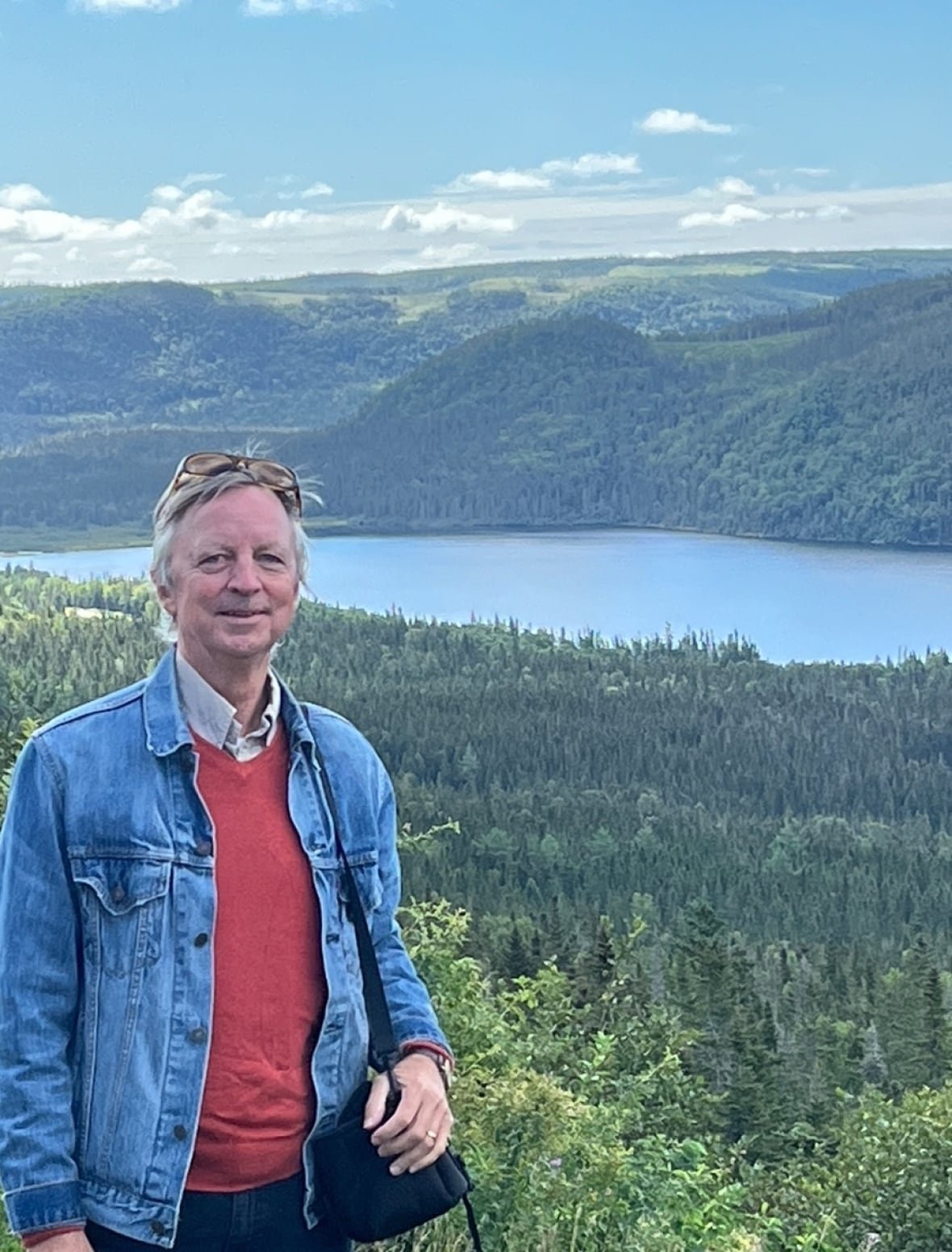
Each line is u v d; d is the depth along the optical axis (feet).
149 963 11.78
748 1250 26.37
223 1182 11.91
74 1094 11.80
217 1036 11.87
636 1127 33.99
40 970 11.68
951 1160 75.15
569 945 261.24
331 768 12.79
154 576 12.76
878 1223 73.15
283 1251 12.14
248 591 12.26
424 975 33.14
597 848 513.86
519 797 619.67
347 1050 12.44
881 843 567.18
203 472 12.76
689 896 479.41
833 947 337.52
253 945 12.06
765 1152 150.51
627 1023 49.32
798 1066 233.55
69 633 654.53
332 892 12.48
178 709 12.26
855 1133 85.25
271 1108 12.00
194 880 11.94
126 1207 11.64
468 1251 22.68
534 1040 35.78
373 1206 12.21
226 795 12.32
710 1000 180.96
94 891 11.76
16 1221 11.35
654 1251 24.32
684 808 625.41
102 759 12.02
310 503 13.19
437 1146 12.51
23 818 11.91
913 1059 229.45
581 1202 24.47
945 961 393.70
